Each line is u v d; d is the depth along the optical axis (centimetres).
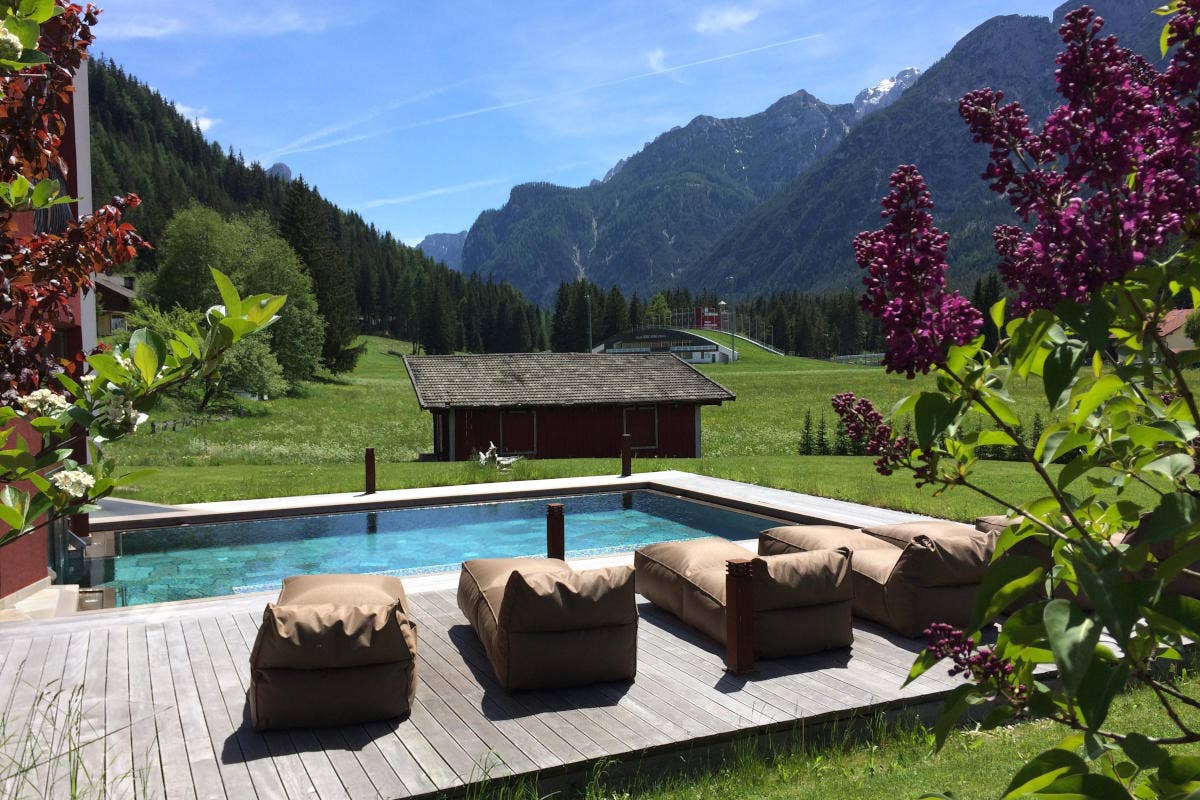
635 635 570
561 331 13162
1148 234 140
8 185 220
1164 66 153
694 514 1427
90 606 881
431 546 1223
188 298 5700
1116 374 154
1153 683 154
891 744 506
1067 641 118
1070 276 143
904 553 657
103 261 257
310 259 7275
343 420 4631
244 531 1271
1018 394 3600
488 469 1780
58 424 193
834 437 3272
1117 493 176
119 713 514
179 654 624
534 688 549
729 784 453
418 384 2722
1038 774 143
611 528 1337
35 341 242
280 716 484
